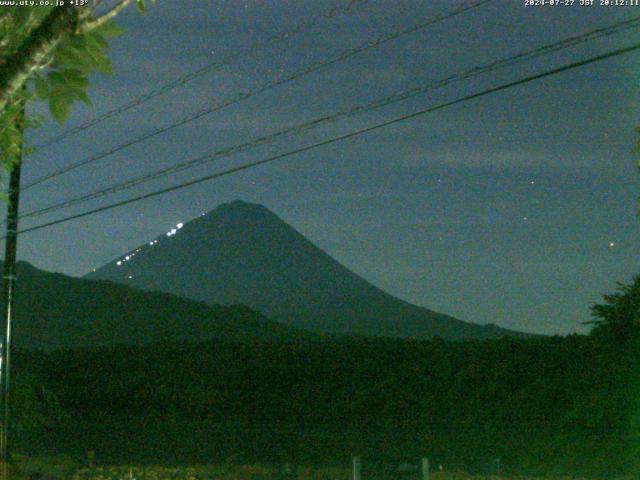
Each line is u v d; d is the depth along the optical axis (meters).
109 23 4.49
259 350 43.59
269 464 25.28
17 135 5.89
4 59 4.39
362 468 19.45
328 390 37.59
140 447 30.34
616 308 27.75
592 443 26.44
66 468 23.77
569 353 34.09
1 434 21.97
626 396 27.45
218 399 38.19
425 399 34.31
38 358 46.91
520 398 31.78
